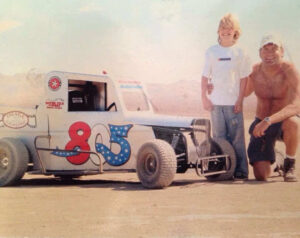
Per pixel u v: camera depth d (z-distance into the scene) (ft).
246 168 22.24
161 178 18.51
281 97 22.09
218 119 22.65
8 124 22.41
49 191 19.62
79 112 21.43
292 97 21.57
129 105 21.56
